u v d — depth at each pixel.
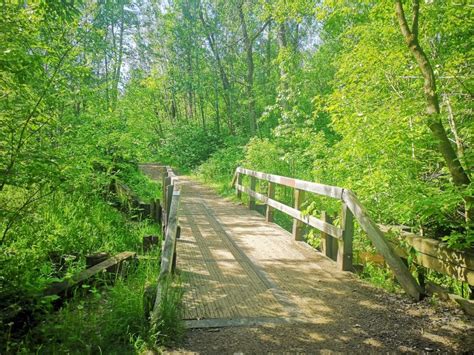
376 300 4.46
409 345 3.48
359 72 6.50
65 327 3.65
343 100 6.43
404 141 5.39
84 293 4.54
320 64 16.98
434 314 4.11
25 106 4.14
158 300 3.75
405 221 5.07
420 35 5.62
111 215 7.78
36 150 4.25
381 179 5.41
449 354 3.33
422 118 5.13
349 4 7.49
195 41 29.20
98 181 8.27
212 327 3.76
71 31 6.27
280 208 7.97
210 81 29.77
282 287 4.81
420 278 4.88
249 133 25.28
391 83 6.04
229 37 27.61
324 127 15.02
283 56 15.35
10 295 3.92
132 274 5.12
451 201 4.29
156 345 3.41
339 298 4.51
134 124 12.78
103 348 3.41
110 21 24.06
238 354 3.30
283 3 12.41
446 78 5.23
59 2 4.74
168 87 31.23
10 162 4.02
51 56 5.10
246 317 3.97
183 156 25.39
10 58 3.71
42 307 3.99
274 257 6.06
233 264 5.66
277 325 3.82
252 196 10.43
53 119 4.85
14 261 4.41
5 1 4.19
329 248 6.15
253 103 23.03
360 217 5.07
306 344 3.48
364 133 5.73
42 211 6.37
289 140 13.30
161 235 6.98
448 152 4.55
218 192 14.75
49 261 5.16
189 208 10.92
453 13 5.03
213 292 4.58
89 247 6.11
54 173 4.35
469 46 5.44
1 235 4.96
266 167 12.88
